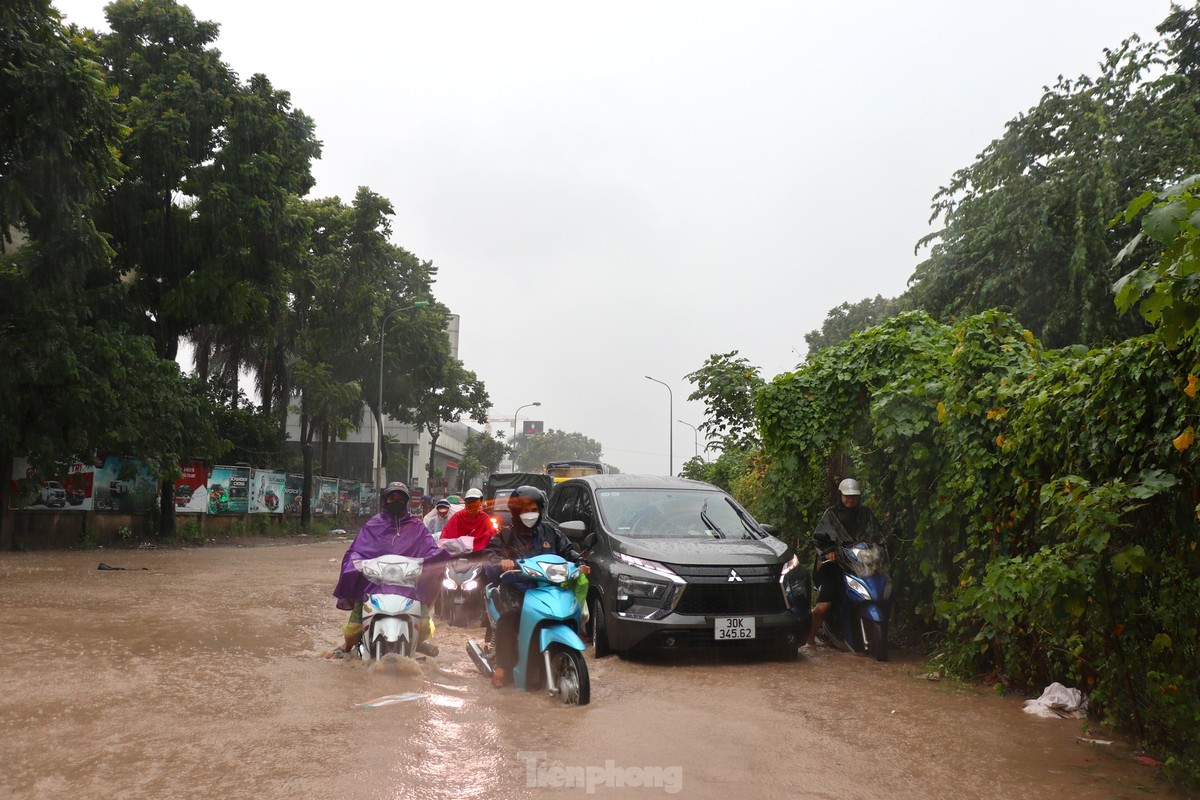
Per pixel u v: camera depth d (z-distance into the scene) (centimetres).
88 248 1972
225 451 2598
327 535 3859
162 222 2545
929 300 2058
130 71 2598
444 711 582
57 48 1853
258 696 611
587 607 881
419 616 752
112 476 2514
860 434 1003
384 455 5178
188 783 429
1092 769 503
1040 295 1819
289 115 2795
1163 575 541
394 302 4594
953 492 795
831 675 772
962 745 547
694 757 498
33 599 1137
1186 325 412
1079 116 1831
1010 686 716
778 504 1218
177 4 2645
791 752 517
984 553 775
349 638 773
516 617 686
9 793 411
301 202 3612
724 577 813
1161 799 454
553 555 685
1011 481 709
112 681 647
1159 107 1808
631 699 655
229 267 2608
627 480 1008
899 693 700
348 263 3716
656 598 804
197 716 552
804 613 840
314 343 3719
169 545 2589
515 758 483
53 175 1861
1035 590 567
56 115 1828
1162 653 548
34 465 2081
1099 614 570
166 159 2436
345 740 505
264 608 1120
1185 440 487
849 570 867
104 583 1384
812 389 1020
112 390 2109
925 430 860
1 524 2083
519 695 653
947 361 831
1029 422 668
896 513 938
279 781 433
